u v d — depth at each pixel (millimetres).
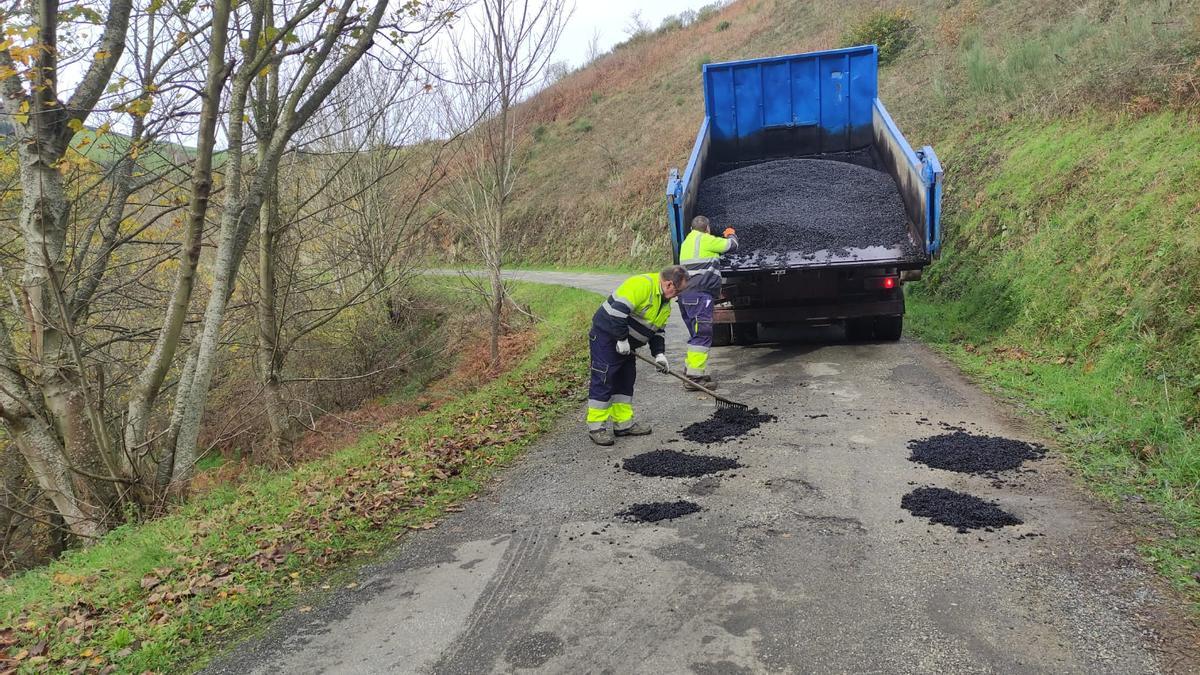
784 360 8594
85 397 7277
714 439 5941
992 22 18109
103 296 10031
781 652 3025
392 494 5281
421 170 13945
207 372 8047
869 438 5660
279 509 5355
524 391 8508
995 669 2826
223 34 6988
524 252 30328
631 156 29531
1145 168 8219
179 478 7922
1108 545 3734
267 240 10344
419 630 3441
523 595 3682
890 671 2855
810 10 31172
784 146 10898
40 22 6816
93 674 3359
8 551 10836
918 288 11664
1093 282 7586
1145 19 11484
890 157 9359
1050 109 11516
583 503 4867
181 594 4020
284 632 3562
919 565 3666
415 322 16141
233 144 7840
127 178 9188
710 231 8742
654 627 3281
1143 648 2889
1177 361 5789
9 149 7570
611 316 5949
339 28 7926
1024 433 5508
